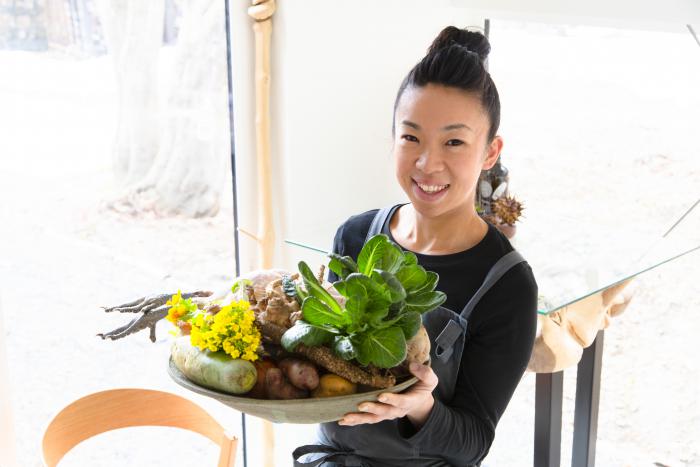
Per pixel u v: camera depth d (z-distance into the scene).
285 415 0.83
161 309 0.94
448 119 1.04
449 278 1.13
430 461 1.13
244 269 1.89
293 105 1.74
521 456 2.23
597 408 1.71
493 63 1.98
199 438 1.99
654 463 2.17
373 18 1.79
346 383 0.83
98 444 1.88
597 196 1.96
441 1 1.87
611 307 1.57
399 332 0.81
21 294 1.70
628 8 1.68
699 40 1.76
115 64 1.68
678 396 2.15
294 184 1.79
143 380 1.90
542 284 1.21
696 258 2.08
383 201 1.96
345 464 1.15
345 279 0.85
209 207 1.86
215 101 1.80
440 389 1.12
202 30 1.74
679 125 1.90
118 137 1.72
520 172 2.01
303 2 1.69
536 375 1.60
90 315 1.79
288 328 0.85
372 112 1.87
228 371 0.80
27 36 1.58
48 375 1.77
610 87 1.91
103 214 1.75
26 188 1.65
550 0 1.71
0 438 1.66
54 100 1.64
